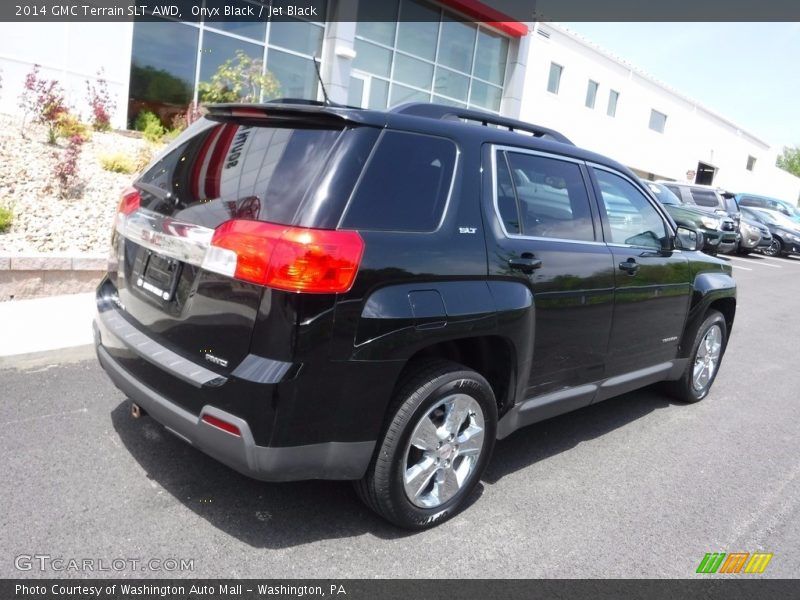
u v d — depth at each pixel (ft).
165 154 11.48
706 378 18.51
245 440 8.50
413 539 10.21
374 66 53.93
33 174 24.98
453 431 10.37
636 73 94.94
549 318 11.76
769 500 12.93
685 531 11.43
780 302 39.60
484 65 63.46
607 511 11.80
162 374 9.39
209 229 9.05
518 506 11.62
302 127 9.55
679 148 111.04
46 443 11.71
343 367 8.77
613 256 13.43
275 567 9.11
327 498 11.01
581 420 16.34
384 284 9.08
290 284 8.36
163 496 10.47
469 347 11.23
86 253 20.66
